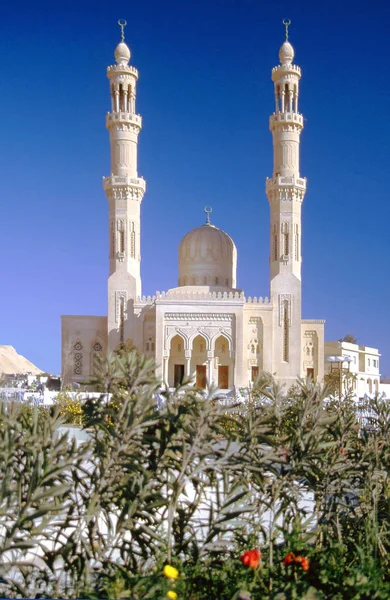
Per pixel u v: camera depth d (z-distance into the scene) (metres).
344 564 8.24
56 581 8.14
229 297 92.50
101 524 12.27
